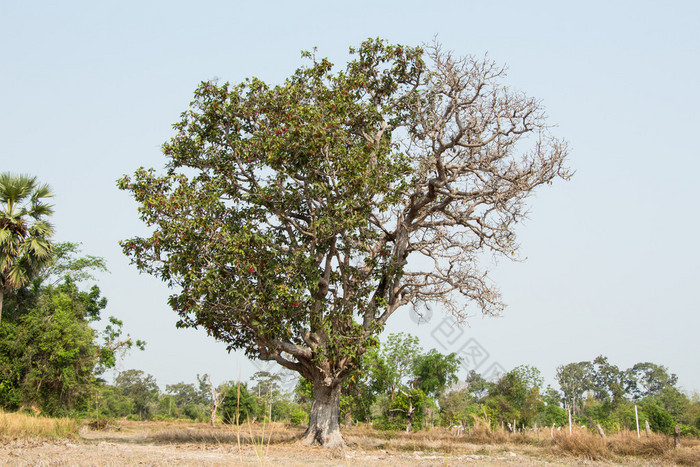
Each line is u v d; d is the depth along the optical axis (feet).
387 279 79.82
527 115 75.56
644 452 71.67
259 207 75.36
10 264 91.76
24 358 101.04
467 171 78.07
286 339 72.08
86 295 122.83
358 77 83.20
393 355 134.51
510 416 150.92
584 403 271.90
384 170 73.77
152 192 76.18
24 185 94.32
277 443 76.59
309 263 71.41
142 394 263.29
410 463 56.54
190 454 59.36
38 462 44.55
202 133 79.87
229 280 70.49
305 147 71.41
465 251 84.07
